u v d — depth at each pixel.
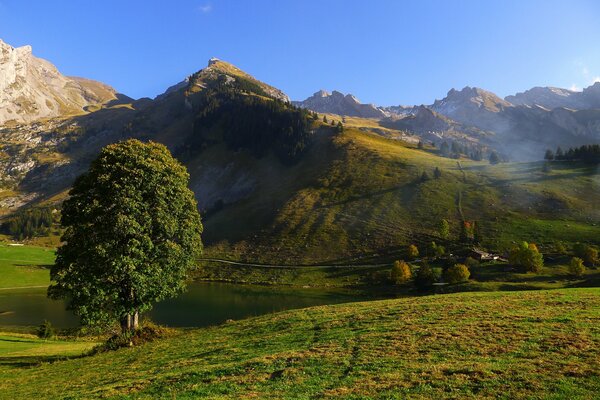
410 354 19.36
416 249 130.25
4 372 28.53
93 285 33.97
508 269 107.56
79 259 34.09
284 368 19.38
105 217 34.50
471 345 19.77
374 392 15.12
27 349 40.41
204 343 29.09
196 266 42.31
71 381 23.61
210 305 93.19
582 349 17.67
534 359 16.98
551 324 22.06
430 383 15.50
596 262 106.00
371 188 192.38
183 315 81.12
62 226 36.22
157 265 36.31
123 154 37.28
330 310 34.78
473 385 14.92
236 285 128.88
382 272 121.44
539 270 103.00
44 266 154.12
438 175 192.12
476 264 111.88
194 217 41.22
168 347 29.78
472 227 134.25
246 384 17.62
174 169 39.56
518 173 191.50
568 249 119.62
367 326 26.34
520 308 27.12
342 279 126.50
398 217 163.25
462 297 34.53
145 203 36.41
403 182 192.75
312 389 16.17
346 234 158.75
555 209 150.25
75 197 36.53
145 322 46.00
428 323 25.12
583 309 25.22
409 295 101.19
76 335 53.00
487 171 199.00
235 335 30.42
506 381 14.95
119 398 18.11
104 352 32.56
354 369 18.02
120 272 34.41
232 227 190.62
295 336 26.39
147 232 36.53
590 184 168.50
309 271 136.50
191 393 17.25
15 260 159.50
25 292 116.75
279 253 155.50
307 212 183.50
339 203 185.12
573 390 13.74
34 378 25.84
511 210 154.50
